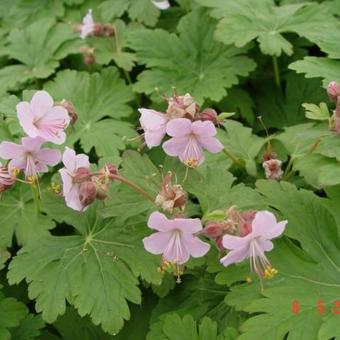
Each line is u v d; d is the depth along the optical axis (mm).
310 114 417
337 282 386
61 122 392
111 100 503
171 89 505
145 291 421
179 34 537
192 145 388
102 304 380
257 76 532
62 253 395
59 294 383
